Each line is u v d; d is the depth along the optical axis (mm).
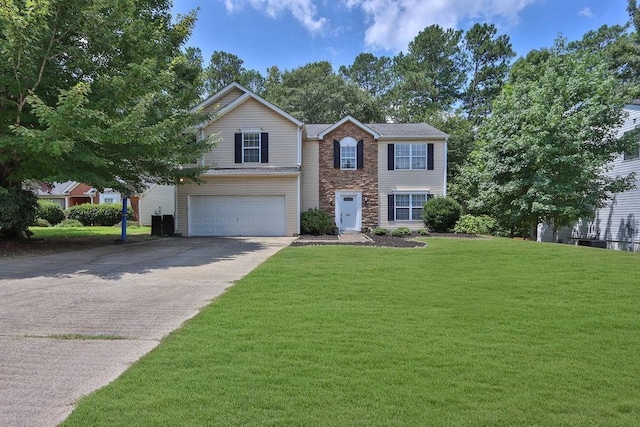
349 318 4957
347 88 35594
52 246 13125
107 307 5496
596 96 15172
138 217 28312
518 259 9594
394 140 20203
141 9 14102
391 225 20156
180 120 12602
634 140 15367
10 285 6914
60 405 2834
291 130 18250
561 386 3121
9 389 3082
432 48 44875
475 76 43406
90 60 11258
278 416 2664
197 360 3609
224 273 8117
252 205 17875
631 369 3469
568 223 17156
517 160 16297
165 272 8219
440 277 7555
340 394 2971
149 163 13742
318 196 20234
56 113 8945
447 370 3412
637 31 27578
